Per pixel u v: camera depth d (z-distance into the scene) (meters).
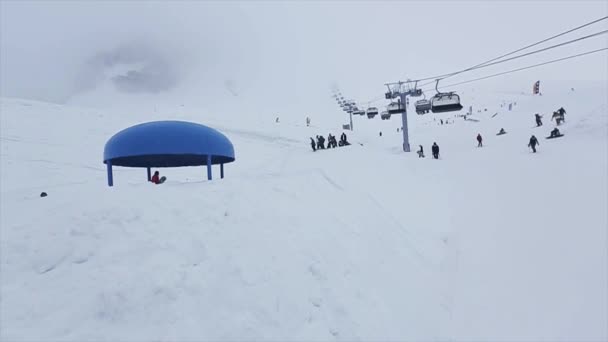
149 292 4.14
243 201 6.56
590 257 7.57
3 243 4.75
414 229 9.22
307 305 4.71
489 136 35.72
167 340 3.68
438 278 6.96
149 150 7.53
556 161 17.97
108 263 4.48
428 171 17.67
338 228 7.14
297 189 8.66
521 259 7.78
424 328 5.26
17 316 3.73
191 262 4.75
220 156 9.19
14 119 32.28
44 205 5.80
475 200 12.44
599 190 12.01
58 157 24.28
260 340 3.98
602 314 5.75
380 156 20.98
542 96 57.25
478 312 5.98
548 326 5.59
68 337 3.55
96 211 5.35
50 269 4.43
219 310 4.19
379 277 6.12
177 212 5.67
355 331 4.62
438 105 26.69
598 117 26.92
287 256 5.45
